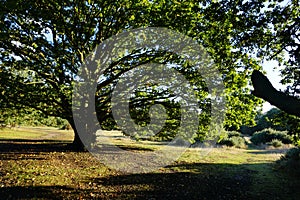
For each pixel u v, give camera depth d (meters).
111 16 14.41
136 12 13.11
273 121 9.54
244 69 11.90
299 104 3.12
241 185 10.60
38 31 12.39
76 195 7.54
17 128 38.88
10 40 13.41
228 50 9.61
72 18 13.61
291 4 7.74
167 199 7.96
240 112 15.02
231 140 30.27
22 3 11.57
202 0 8.49
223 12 7.85
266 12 7.76
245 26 7.95
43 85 15.30
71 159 13.34
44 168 10.55
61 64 13.83
